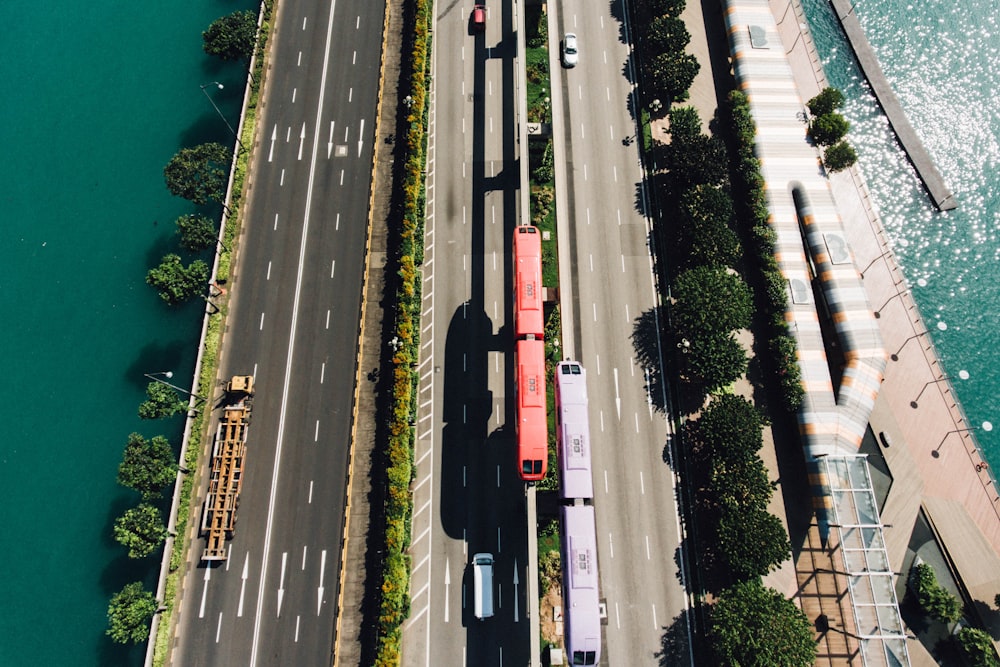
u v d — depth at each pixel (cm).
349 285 7562
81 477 7081
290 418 7062
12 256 7944
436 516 6744
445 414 7081
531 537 5975
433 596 6506
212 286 7381
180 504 6688
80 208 8125
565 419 6222
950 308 7844
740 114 7969
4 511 6962
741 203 7875
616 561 6606
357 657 6334
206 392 7112
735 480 6400
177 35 8900
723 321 6750
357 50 8575
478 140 8131
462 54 8506
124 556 6775
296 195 7906
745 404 6669
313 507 6775
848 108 8788
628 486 6856
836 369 7375
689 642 6384
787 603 6019
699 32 8738
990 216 8238
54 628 6575
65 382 7425
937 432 7219
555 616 6391
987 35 9044
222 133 8394
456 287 7550
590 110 8250
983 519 6938
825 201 7694
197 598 6494
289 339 7344
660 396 7156
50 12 9075
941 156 8538
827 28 9162
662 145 8106
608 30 8625
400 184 7938
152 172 8250
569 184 7938
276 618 6450
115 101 8619
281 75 8444
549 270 7562
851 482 6531
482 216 7819
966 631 6303
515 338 6731
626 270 7619
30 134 8519
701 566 6575
